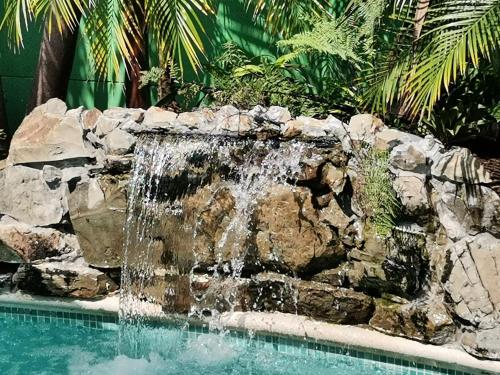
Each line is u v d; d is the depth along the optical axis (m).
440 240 3.86
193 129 4.56
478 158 4.04
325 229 4.13
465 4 4.06
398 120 4.60
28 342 4.45
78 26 5.96
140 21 5.16
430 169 3.87
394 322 3.96
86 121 4.77
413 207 3.89
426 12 4.32
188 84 5.50
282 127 4.31
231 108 4.49
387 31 5.22
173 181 4.48
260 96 5.02
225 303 4.38
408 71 4.27
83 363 4.18
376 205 3.96
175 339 4.43
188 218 4.44
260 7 5.73
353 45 4.82
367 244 4.04
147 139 4.58
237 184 4.32
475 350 3.68
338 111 4.87
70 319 4.75
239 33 6.22
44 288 4.79
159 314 4.51
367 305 4.07
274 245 4.23
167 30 4.55
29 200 4.81
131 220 4.58
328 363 4.04
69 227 4.83
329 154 4.11
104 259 4.70
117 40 4.36
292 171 4.16
